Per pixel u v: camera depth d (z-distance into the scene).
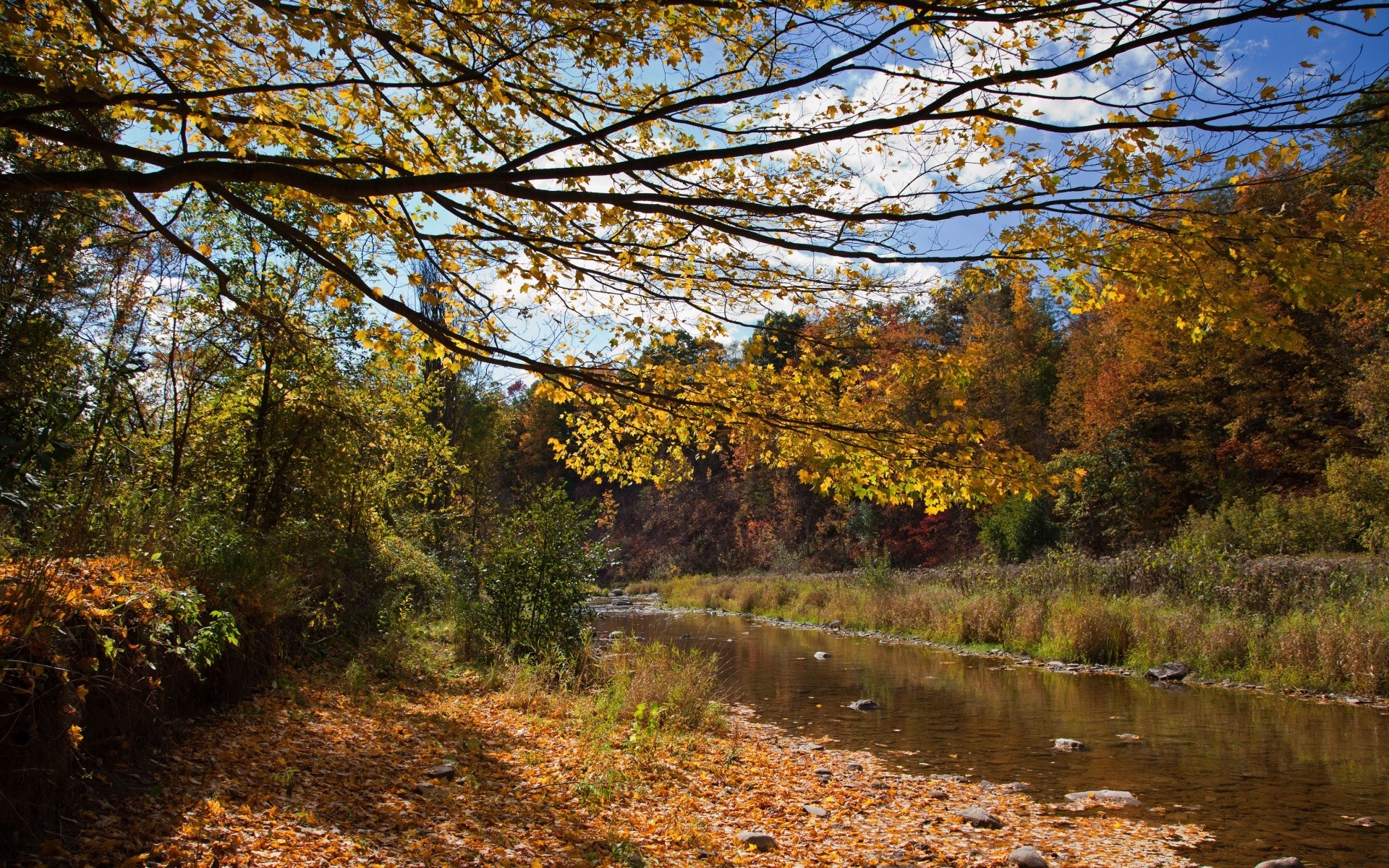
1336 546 18.50
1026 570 18.42
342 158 4.00
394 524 13.89
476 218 4.42
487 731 6.99
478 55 3.83
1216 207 3.54
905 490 4.40
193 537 6.45
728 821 5.41
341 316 9.98
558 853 4.42
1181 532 21.30
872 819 5.70
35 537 4.73
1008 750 7.92
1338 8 2.89
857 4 3.53
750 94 3.66
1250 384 24.98
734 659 14.73
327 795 4.73
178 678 5.31
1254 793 6.34
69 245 7.54
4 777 3.43
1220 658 11.88
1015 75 3.34
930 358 4.23
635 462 5.51
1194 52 3.15
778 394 4.52
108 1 3.62
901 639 17.22
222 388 10.02
